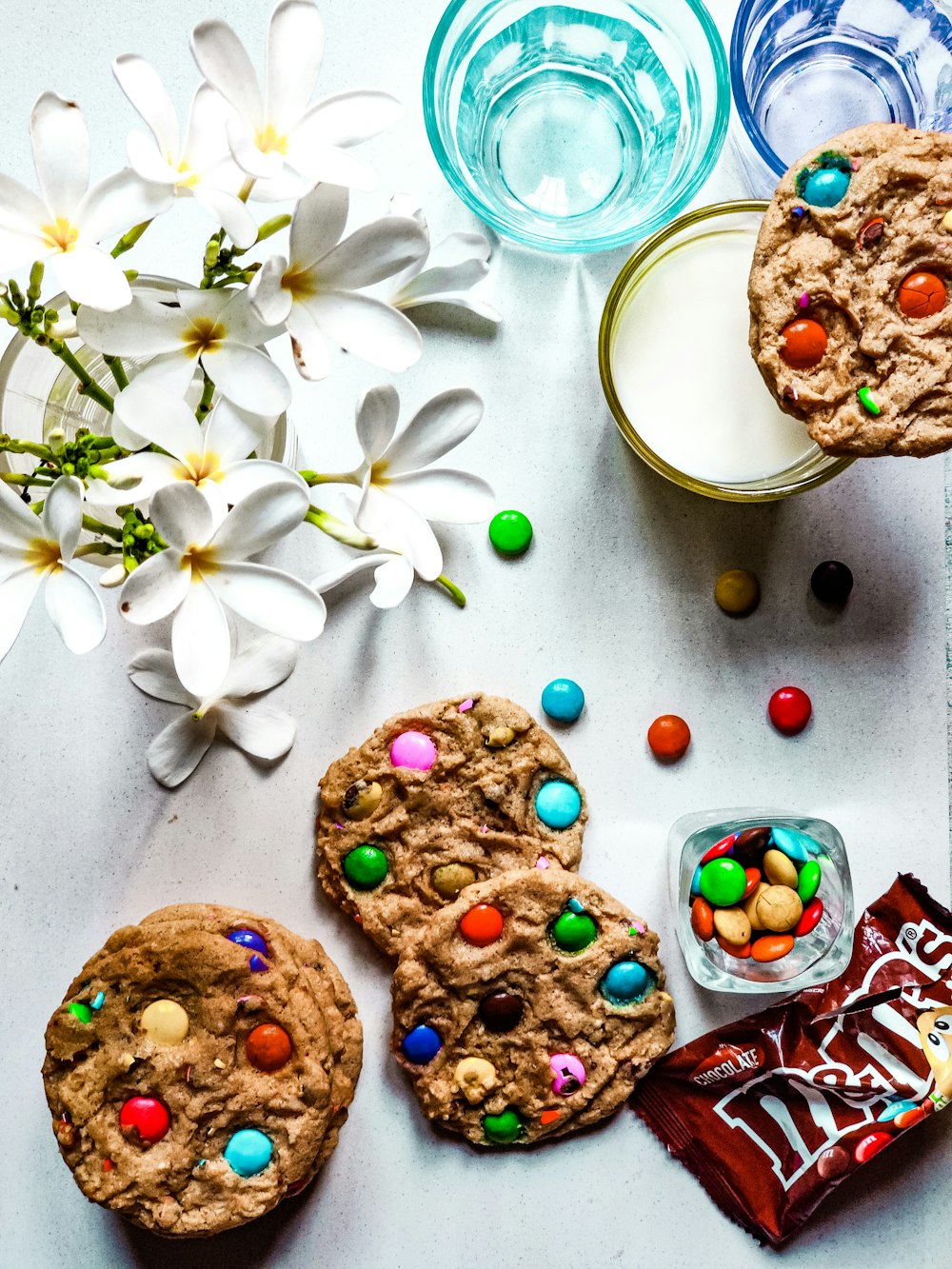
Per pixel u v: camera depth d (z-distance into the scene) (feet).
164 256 1.56
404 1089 1.57
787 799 1.60
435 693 1.58
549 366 1.59
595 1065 1.52
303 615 1.15
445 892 1.52
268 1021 1.47
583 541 1.60
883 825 1.60
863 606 1.61
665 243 1.49
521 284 1.59
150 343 1.12
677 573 1.60
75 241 1.08
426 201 1.58
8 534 1.12
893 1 1.55
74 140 1.07
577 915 1.51
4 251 1.06
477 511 1.36
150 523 1.22
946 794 1.60
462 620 1.59
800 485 1.47
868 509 1.61
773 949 1.49
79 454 1.16
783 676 1.61
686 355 1.50
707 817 1.56
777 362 1.35
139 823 1.57
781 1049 1.54
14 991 1.55
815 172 1.35
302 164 1.11
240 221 1.08
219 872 1.57
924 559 1.61
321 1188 1.56
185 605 1.14
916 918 1.55
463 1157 1.57
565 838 1.54
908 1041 1.53
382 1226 1.56
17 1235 1.55
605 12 1.53
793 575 1.61
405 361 1.17
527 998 1.51
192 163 1.10
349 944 1.57
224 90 1.09
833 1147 1.53
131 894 1.56
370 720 1.58
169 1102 1.45
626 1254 1.57
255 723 1.55
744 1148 1.55
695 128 1.57
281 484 1.12
